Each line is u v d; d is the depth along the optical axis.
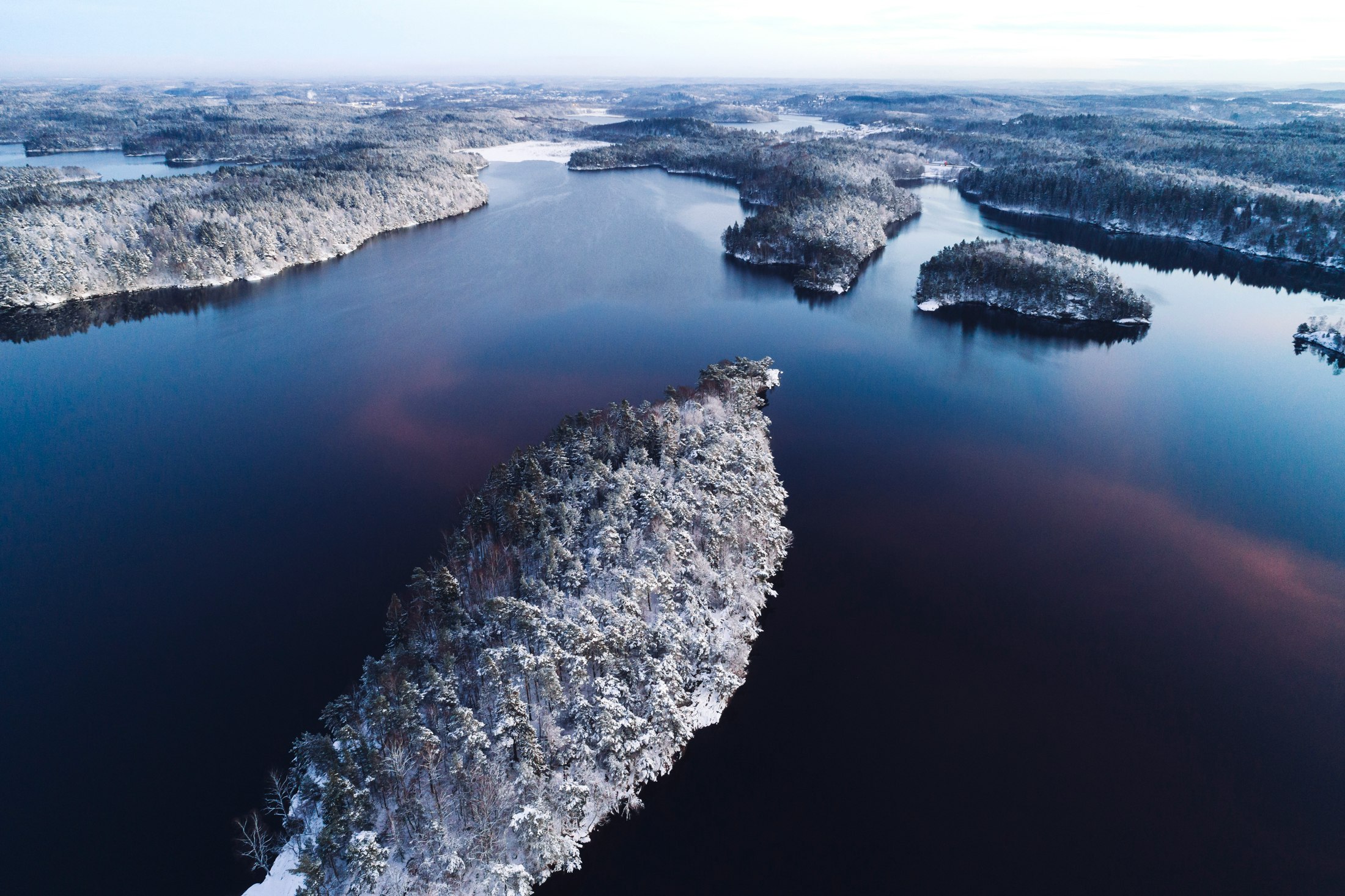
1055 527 102.75
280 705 72.62
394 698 60.25
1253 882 57.44
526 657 62.81
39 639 81.75
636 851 58.75
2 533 101.31
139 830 60.34
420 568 81.69
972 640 82.38
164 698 73.75
